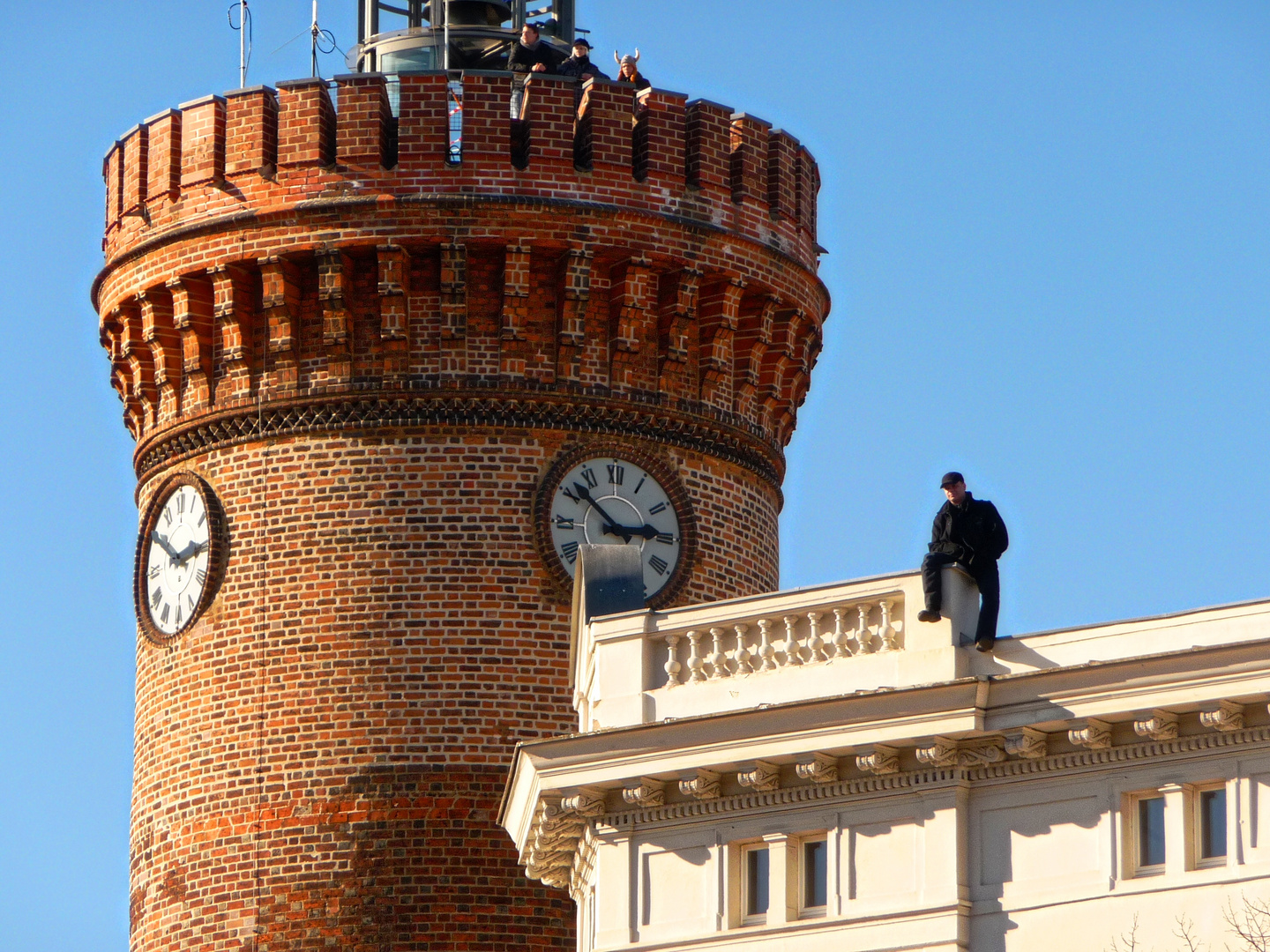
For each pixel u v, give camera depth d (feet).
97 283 615.57
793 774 467.52
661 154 596.70
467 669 574.56
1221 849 435.53
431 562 579.48
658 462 593.42
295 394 588.50
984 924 449.48
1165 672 435.12
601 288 591.78
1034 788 450.30
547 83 592.19
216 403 595.06
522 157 592.19
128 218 607.78
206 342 597.93
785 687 476.13
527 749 489.67
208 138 595.47
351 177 587.68
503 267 588.09
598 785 481.87
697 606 489.67
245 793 574.56
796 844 469.98
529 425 587.27
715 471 602.03
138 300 602.85
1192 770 437.58
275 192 589.32
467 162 587.27
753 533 607.78
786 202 611.88
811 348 624.18
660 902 478.59
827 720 460.96
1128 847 440.86
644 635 492.54
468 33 628.28
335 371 588.09
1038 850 447.83
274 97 595.88
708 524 597.93
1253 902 427.74
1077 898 442.09
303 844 569.23
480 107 590.14
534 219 586.86
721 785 474.49
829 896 462.60
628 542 588.09
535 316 590.55
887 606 469.98
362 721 572.92
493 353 588.09
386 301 586.45
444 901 563.89
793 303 611.47
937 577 460.96
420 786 568.82
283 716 576.20
